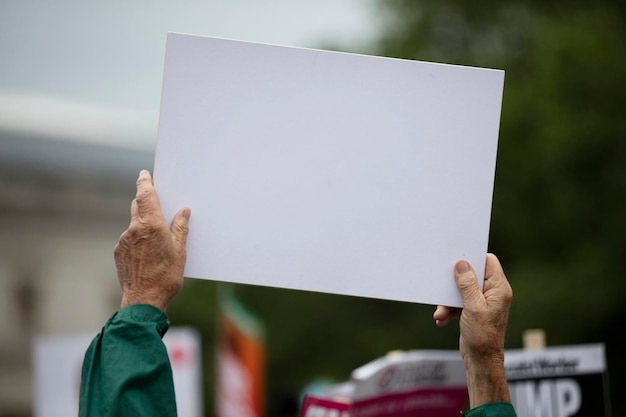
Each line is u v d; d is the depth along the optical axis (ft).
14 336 102.89
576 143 53.21
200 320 85.35
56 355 31.99
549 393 17.48
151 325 9.61
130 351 9.45
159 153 10.64
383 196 10.81
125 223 109.09
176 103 10.68
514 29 64.64
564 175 54.08
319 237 10.73
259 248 10.66
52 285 104.99
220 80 10.69
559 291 51.29
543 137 53.98
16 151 102.12
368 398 16.49
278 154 10.73
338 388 17.80
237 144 10.69
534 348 18.12
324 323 73.77
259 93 10.73
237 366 39.60
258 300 75.25
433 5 69.10
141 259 10.00
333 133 10.79
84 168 106.42
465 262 10.76
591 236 53.62
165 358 9.49
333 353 73.31
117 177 108.37
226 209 10.64
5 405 102.99
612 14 57.88
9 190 101.96
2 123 101.76
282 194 10.71
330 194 10.76
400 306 69.97
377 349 69.31
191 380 33.50
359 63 10.82
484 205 10.87
